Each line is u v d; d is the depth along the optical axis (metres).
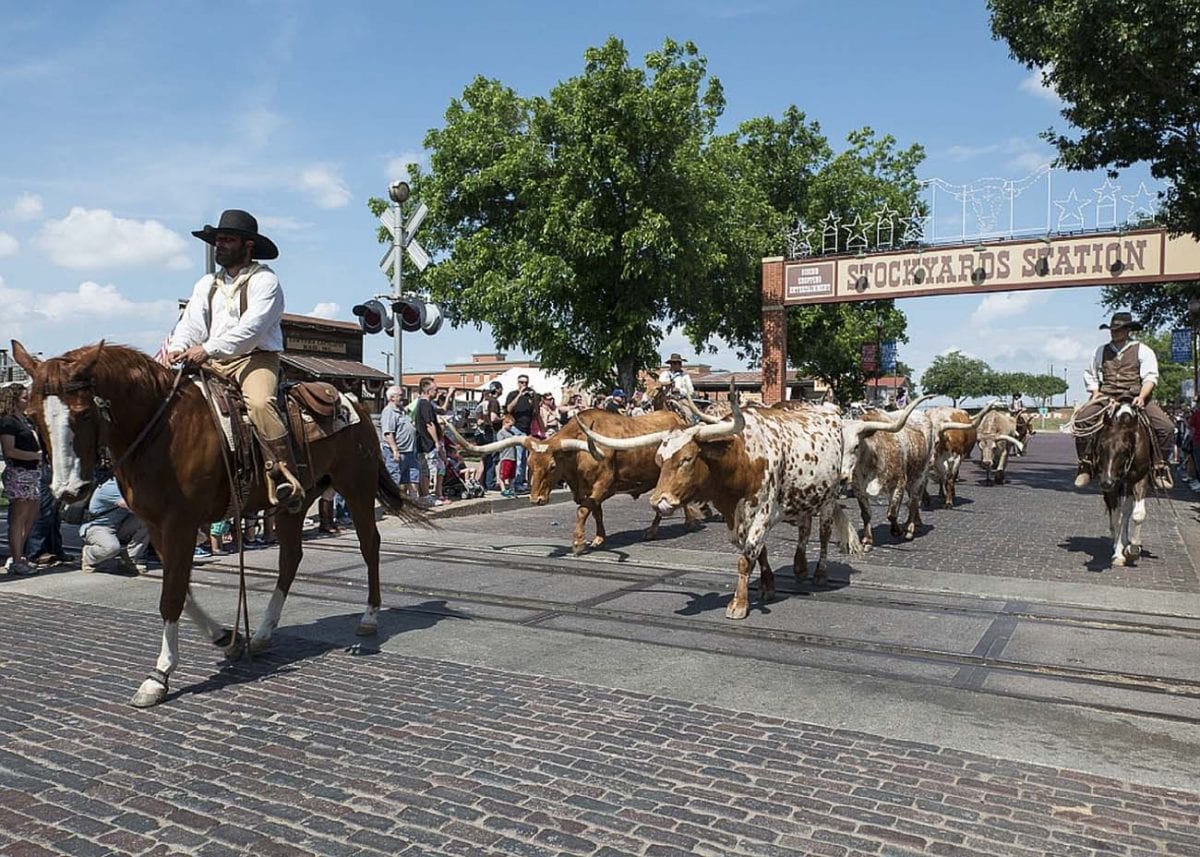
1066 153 15.81
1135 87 13.91
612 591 8.37
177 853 3.48
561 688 5.52
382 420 13.86
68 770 4.25
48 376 4.75
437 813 3.82
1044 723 5.00
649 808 3.88
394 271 13.70
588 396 21.42
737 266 28.17
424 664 6.02
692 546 11.10
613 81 22.06
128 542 9.37
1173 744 4.70
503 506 15.45
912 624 7.14
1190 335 25.78
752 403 8.69
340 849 3.51
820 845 3.56
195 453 5.38
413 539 11.67
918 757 4.48
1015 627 7.06
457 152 25.27
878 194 36.97
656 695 5.40
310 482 6.26
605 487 10.38
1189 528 12.77
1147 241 22.08
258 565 9.70
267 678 5.70
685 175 22.97
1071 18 13.35
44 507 9.62
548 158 23.80
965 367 108.19
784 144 36.84
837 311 36.28
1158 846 3.58
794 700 5.34
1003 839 3.62
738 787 4.09
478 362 79.06
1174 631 6.94
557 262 22.59
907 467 11.41
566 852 3.49
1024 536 11.82
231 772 4.24
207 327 6.02
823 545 8.61
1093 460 9.40
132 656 6.17
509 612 7.56
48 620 7.20
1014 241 23.73
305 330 24.80
